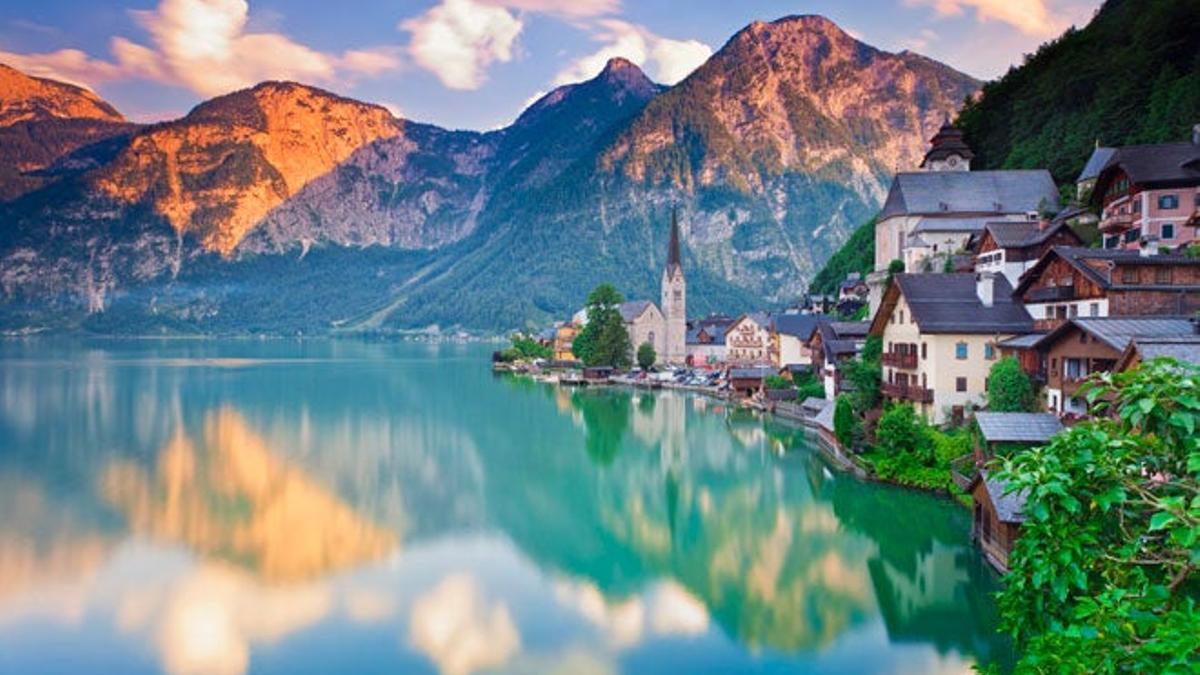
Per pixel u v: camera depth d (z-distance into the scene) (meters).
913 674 37.25
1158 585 14.92
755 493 69.75
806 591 47.28
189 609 45.09
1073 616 15.82
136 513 63.69
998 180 125.62
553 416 120.31
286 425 109.06
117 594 47.06
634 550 55.47
